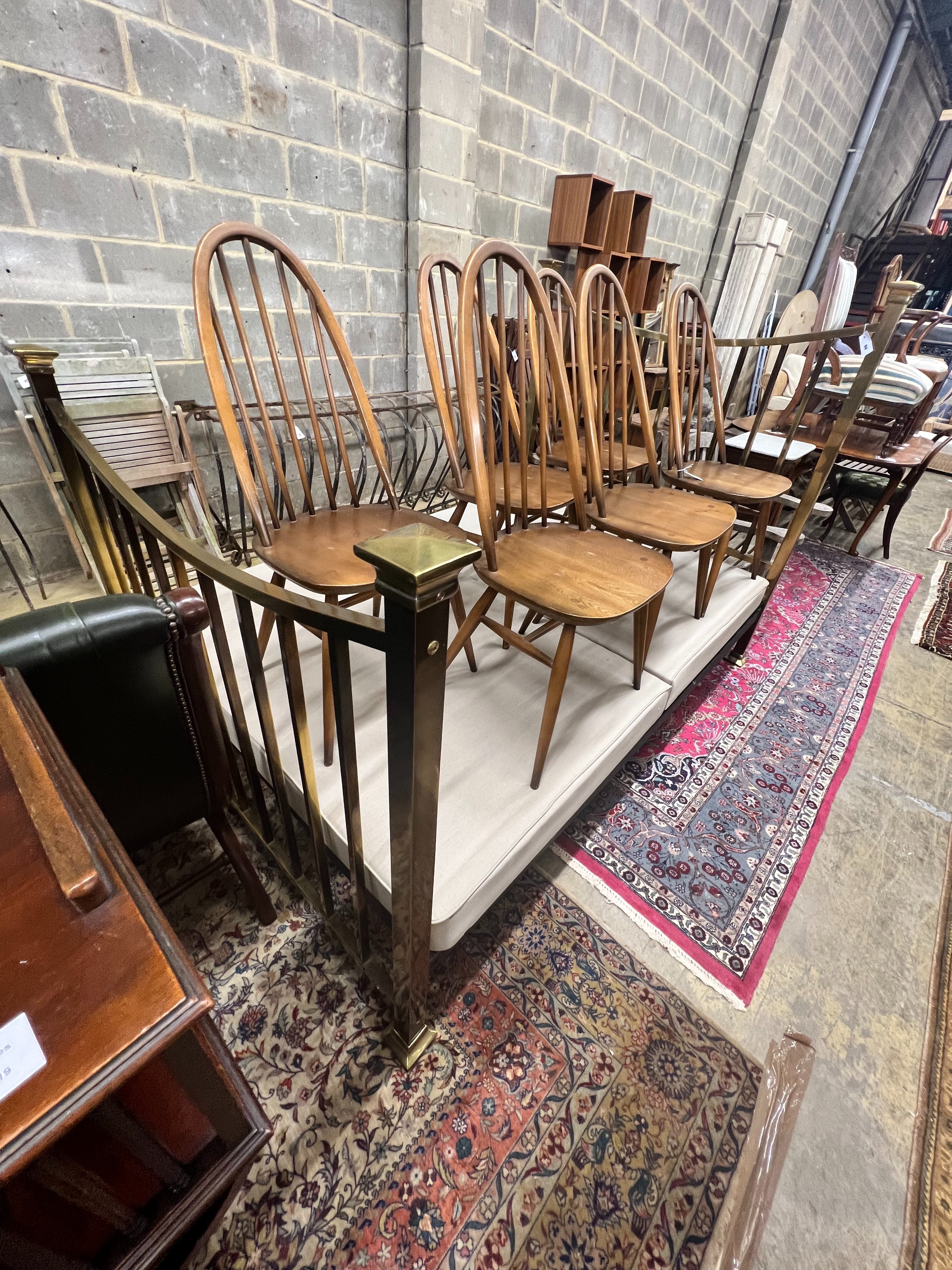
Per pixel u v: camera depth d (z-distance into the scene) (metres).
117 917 0.36
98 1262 0.43
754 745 1.46
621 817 1.21
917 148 6.25
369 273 2.10
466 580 1.69
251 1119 0.51
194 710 0.74
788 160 4.38
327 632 0.50
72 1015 0.31
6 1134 0.27
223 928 0.93
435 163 2.03
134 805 0.75
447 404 1.16
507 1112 0.75
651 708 1.14
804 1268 0.65
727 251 4.18
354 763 0.61
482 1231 0.66
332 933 0.89
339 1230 0.65
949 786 1.38
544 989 0.90
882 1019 0.90
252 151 1.62
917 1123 0.78
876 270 5.72
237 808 1.02
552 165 2.59
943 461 4.35
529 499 1.32
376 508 1.22
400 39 1.80
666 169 3.30
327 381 1.10
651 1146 0.73
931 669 1.85
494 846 0.80
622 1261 0.64
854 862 1.16
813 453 2.26
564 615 0.85
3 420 1.49
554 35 2.26
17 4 1.15
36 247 1.36
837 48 4.12
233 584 0.58
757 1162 0.73
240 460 0.94
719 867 1.12
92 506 1.07
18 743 0.45
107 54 1.30
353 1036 0.81
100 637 0.61
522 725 1.06
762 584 1.63
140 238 1.52
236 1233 0.64
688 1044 0.84
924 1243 0.67
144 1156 0.42
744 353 1.71
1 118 1.22
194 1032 0.40
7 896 0.36
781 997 0.92
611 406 1.38
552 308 1.51
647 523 1.25
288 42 1.56
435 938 0.71
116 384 1.54
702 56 3.04
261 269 1.82
